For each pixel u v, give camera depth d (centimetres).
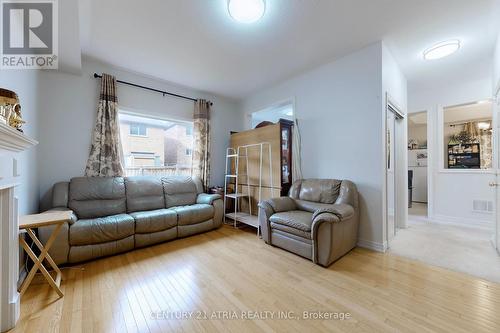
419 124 629
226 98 484
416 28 238
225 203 419
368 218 273
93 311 156
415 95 440
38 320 146
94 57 300
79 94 303
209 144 441
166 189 352
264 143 377
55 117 285
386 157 275
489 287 185
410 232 342
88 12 209
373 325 141
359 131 283
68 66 277
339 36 253
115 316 151
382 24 231
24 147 149
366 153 276
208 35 250
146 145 397
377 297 172
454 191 399
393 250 268
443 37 254
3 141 123
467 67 328
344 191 274
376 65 266
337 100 307
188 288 186
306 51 286
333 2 199
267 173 372
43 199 274
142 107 363
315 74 336
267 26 234
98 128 309
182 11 210
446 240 303
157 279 201
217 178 468
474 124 507
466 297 171
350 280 198
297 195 325
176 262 237
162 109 387
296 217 261
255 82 394
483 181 372
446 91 404
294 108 368
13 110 146
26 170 224
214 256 253
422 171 652
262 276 206
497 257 246
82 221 241
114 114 321
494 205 277
